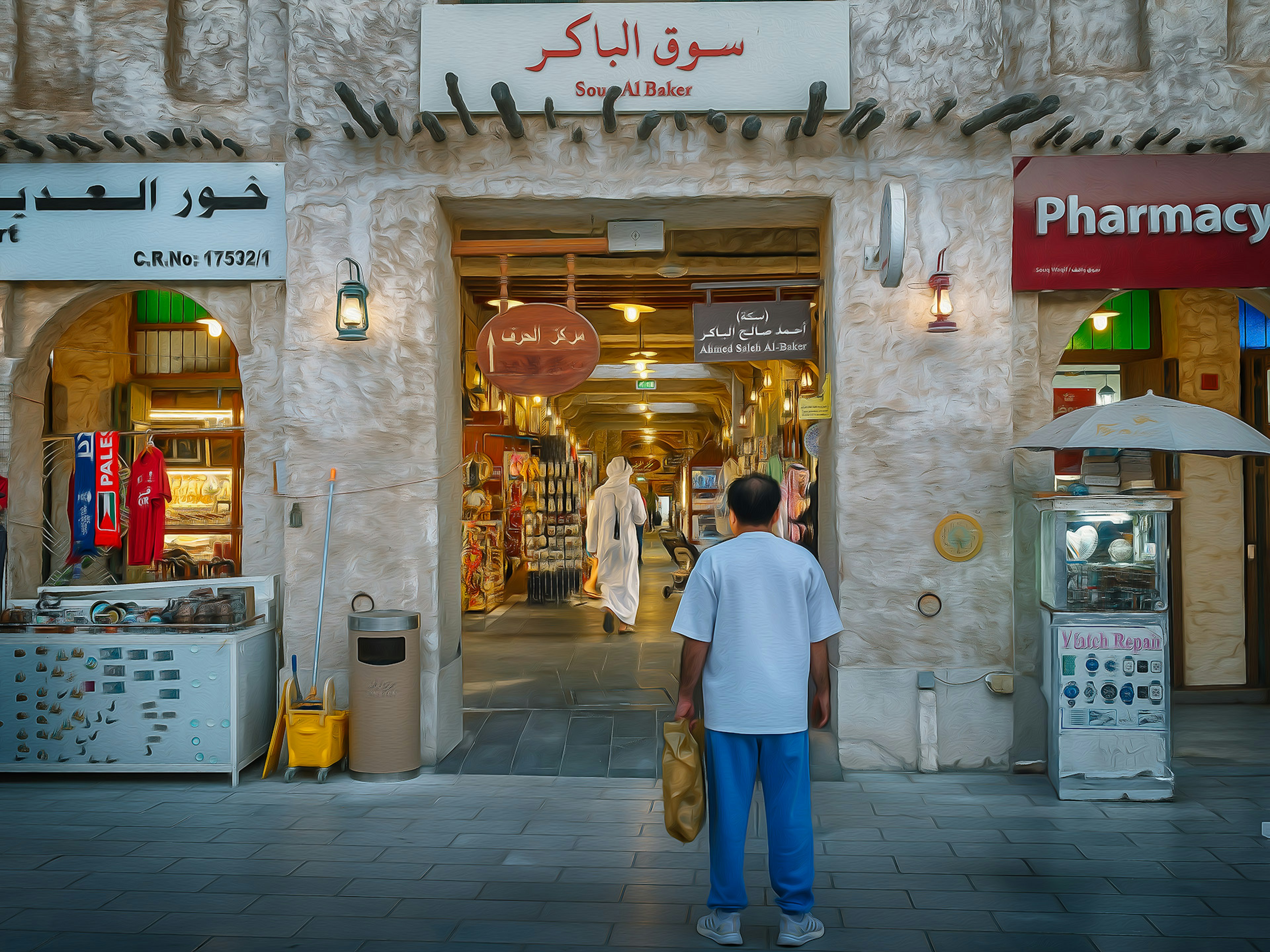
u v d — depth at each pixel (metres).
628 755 5.67
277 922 3.53
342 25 5.69
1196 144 5.64
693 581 3.47
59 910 3.63
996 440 5.62
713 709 3.39
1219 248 5.68
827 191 5.66
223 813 4.81
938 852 4.28
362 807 4.91
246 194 5.87
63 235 5.91
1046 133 5.56
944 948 3.33
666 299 10.10
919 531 5.62
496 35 5.65
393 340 5.68
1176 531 7.43
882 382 5.64
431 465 5.66
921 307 5.64
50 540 7.71
